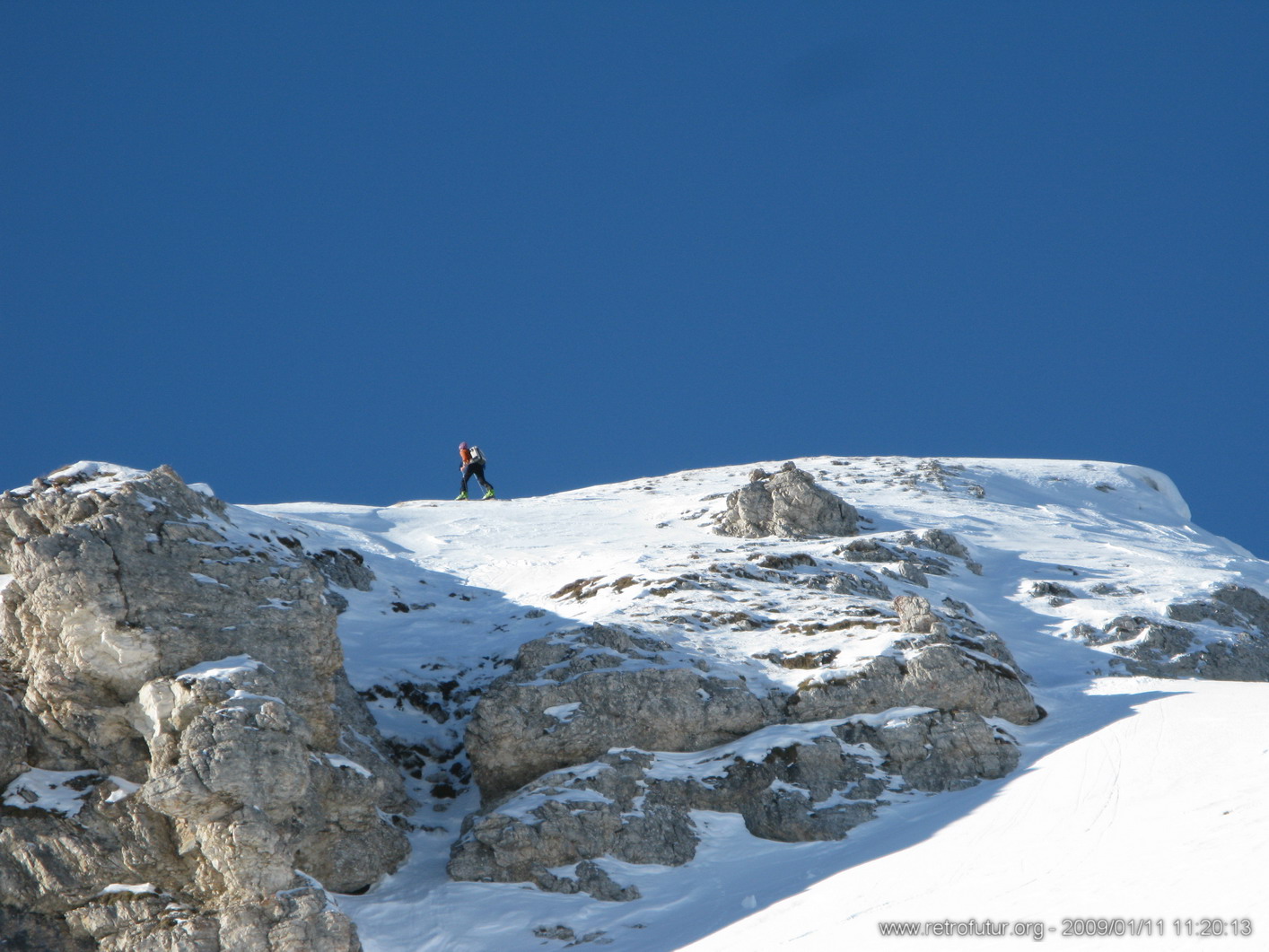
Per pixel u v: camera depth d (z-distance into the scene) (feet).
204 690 58.54
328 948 53.21
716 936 53.31
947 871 54.08
